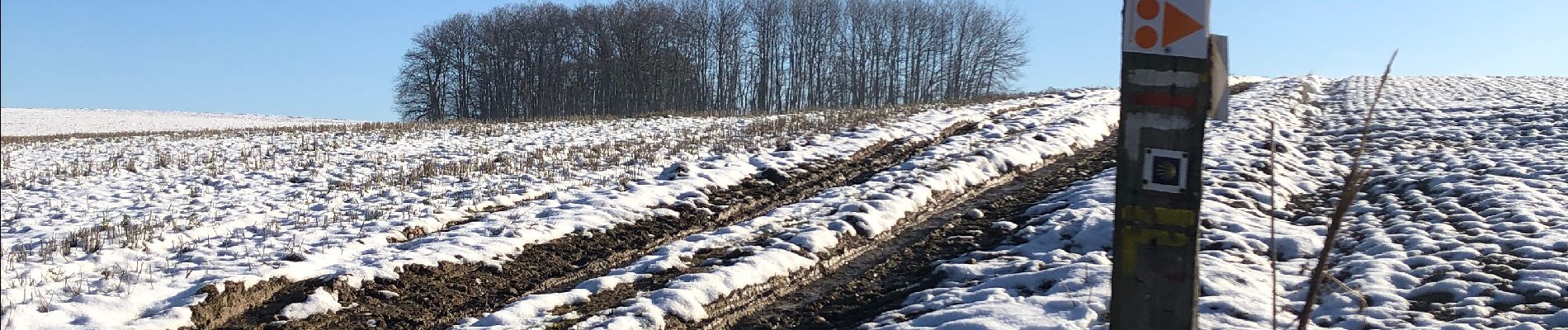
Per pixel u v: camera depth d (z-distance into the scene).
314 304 8.47
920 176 13.29
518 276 9.70
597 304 8.42
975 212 11.58
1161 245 4.02
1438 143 15.20
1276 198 11.25
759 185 14.03
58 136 30.58
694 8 69.06
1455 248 8.45
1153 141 4.00
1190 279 3.99
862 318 7.98
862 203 11.65
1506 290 7.23
